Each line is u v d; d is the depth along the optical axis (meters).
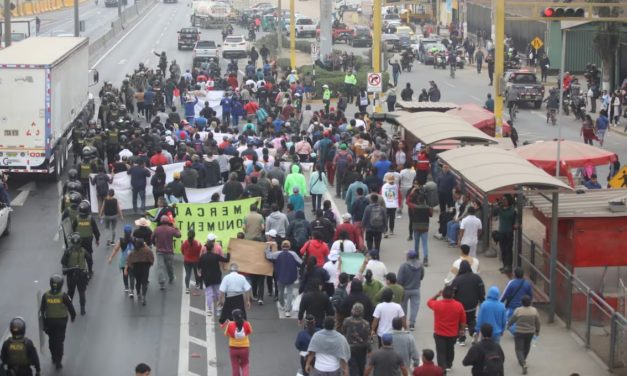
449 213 51.88
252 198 49.69
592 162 52.62
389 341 29.53
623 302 38.59
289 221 45.09
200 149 63.50
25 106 63.88
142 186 57.56
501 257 47.00
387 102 99.06
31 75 63.59
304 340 31.45
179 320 41.09
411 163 58.62
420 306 41.69
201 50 140.25
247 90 97.38
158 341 38.69
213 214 49.41
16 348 31.31
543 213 40.41
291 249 43.09
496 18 66.69
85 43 83.19
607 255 39.50
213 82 104.25
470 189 52.22
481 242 49.16
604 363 35.66
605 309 36.19
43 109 64.06
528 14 139.38
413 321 38.28
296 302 41.28
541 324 39.50
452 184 52.38
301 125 78.06
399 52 163.12
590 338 37.06
